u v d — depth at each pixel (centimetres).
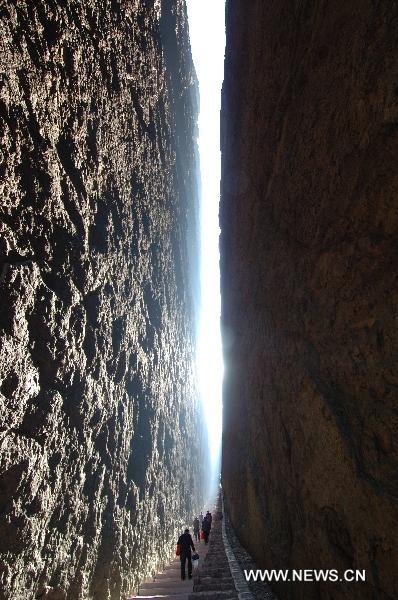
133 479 925
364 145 271
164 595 809
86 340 666
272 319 516
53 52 562
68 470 584
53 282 555
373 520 248
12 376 452
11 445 448
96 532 680
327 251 326
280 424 466
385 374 249
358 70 277
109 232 786
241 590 541
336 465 297
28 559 470
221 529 1427
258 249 626
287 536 437
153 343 1164
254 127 666
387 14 244
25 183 491
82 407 629
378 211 258
